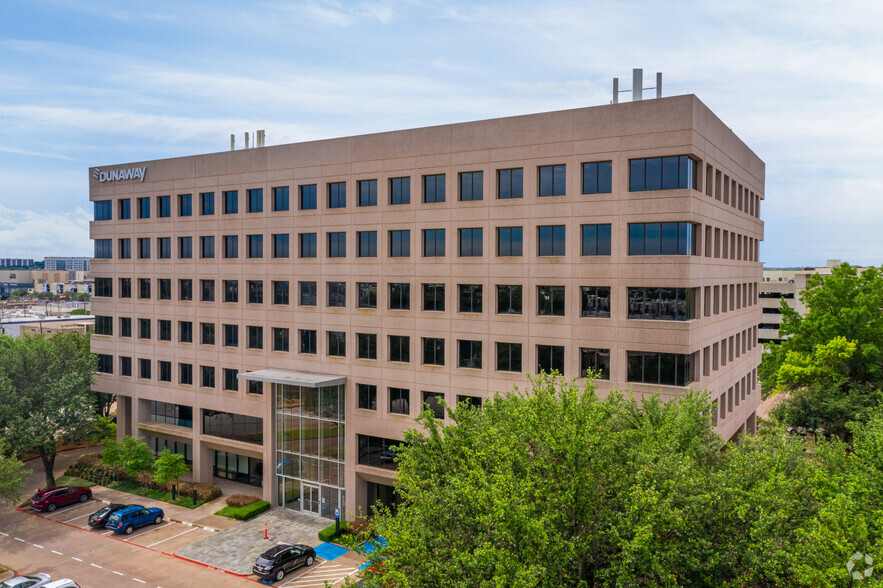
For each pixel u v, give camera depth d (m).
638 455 20.42
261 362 47.06
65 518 43.25
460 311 39.06
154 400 53.50
